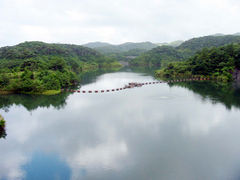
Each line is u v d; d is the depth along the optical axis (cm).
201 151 5881
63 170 5181
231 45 19625
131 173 5003
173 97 12044
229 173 4912
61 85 15325
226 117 8388
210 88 14312
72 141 6694
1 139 6975
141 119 8481
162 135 6944
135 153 5859
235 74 17425
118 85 17275
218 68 18412
